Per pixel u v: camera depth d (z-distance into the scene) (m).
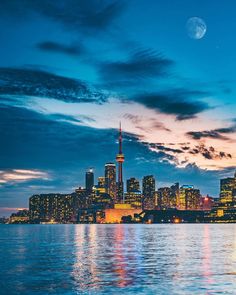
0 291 61.75
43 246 152.25
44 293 59.94
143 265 90.25
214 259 101.81
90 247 146.12
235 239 198.88
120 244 163.50
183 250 130.50
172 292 59.34
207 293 58.50
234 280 68.81
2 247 147.75
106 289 62.00
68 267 87.56
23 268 86.31
